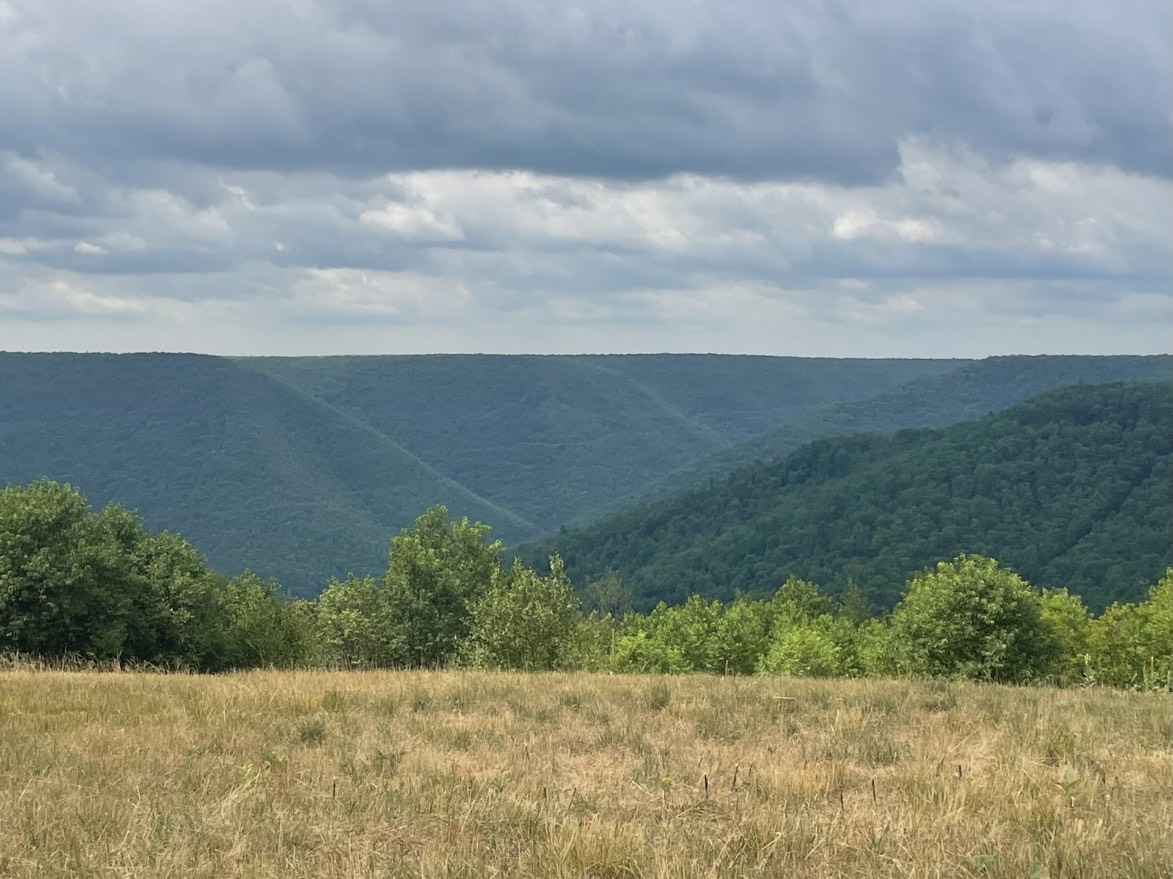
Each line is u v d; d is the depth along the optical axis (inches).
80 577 1584.6
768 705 599.8
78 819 331.0
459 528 2566.4
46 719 544.7
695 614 3085.6
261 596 2273.6
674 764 428.8
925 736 491.2
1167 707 605.3
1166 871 266.4
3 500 1640.0
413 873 278.5
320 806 355.3
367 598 2406.5
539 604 1804.9
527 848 305.9
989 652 1355.8
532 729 518.6
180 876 278.4
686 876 271.0
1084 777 379.6
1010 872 271.7
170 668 1733.5
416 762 424.8
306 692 650.8
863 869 279.0
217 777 397.4
